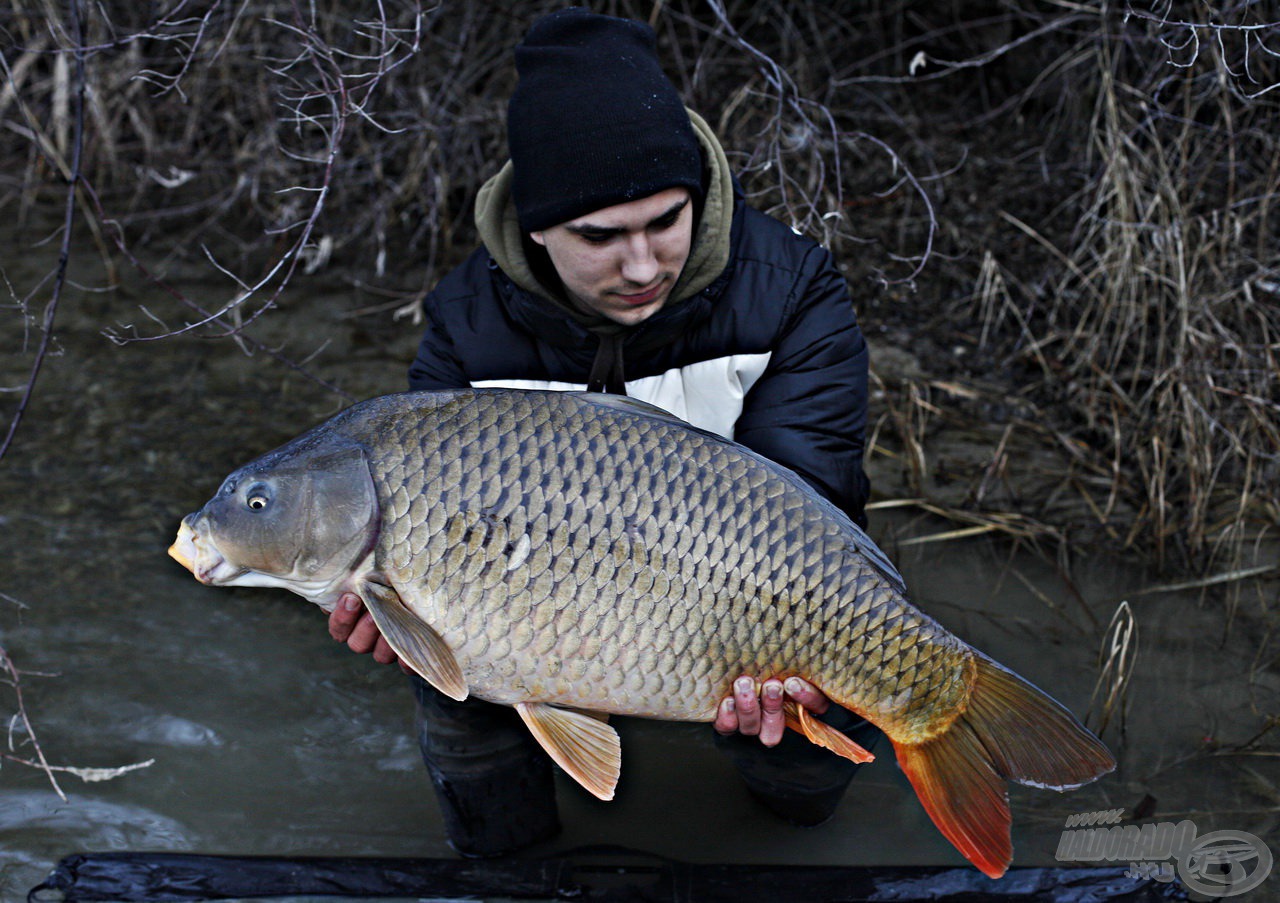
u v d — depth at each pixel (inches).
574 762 76.1
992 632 115.6
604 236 79.0
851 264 174.6
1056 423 148.0
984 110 200.7
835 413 88.4
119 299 175.6
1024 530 130.1
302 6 188.7
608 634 73.1
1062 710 75.9
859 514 91.5
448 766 90.3
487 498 72.2
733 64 197.3
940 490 137.8
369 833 97.1
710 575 72.9
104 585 123.9
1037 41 196.5
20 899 89.7
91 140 203.0
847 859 93.6
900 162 142.9
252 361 161.3
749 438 88.6
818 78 204.7
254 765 103.7
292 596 125.6
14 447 143.9
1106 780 98.9
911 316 167.2
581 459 72.7
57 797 99.4
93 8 187.2
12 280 179.0
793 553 73.6
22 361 160.1
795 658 74.8
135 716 108.0
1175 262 143.3
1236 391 131.7
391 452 73.0
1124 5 165.9
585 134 77.6
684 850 94.6
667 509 72.7
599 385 88.1
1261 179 150.2
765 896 86.7
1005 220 179.2
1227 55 151.5
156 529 131.6
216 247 191.5
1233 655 111.9
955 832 77.1
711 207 83.3
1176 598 119.9
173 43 197.6
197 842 95.8
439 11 184.9
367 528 72.2
